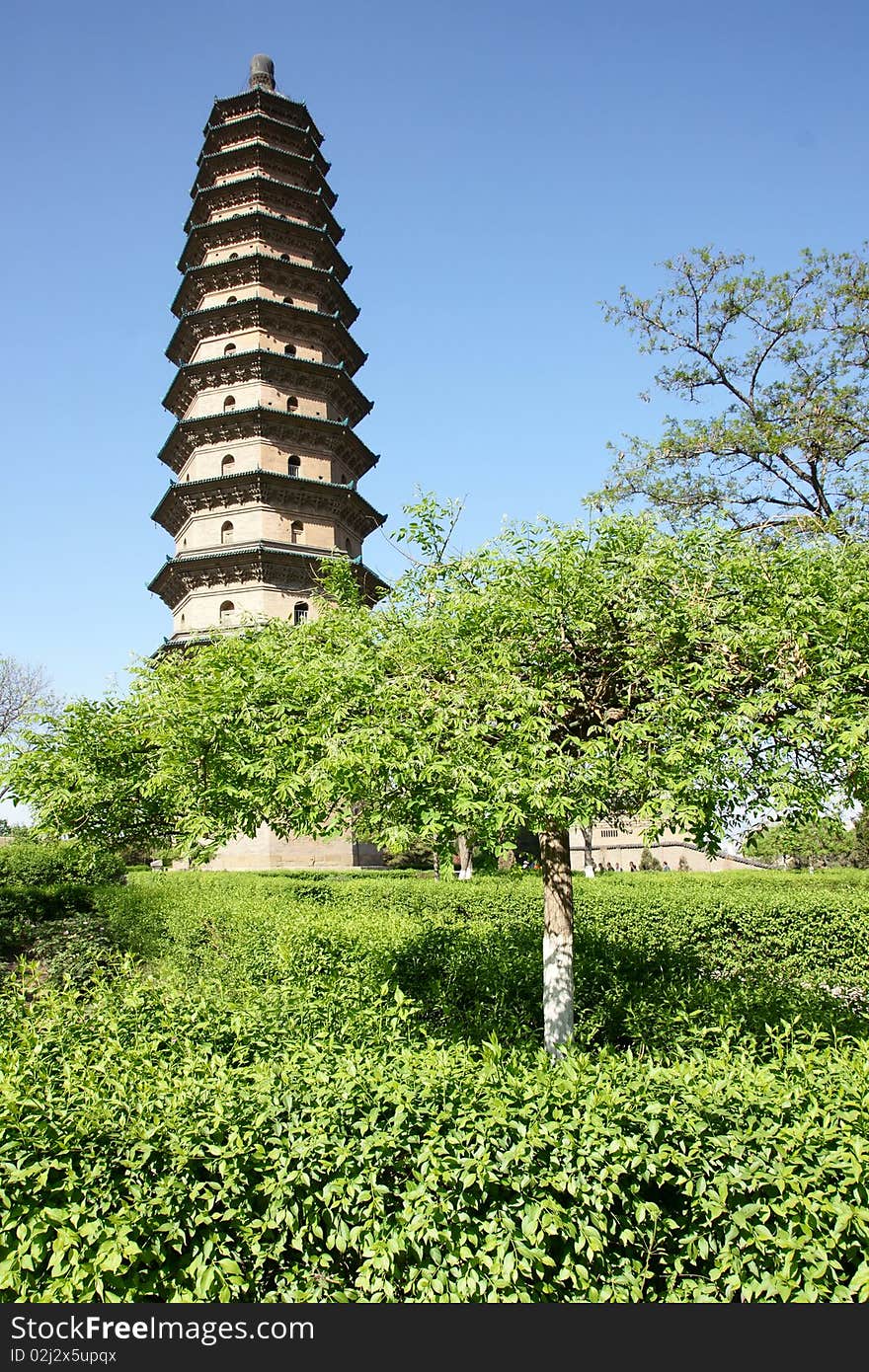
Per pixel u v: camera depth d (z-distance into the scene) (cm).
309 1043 502
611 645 534
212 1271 361
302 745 519
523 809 504
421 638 559
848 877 1700
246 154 3938
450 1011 768
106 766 603
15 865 2595
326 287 3991
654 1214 363
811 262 2092
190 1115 406
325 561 696
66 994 617
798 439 1956
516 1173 368
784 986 781
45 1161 367
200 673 599
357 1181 375
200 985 700
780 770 512
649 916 1202
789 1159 366
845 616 491
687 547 564
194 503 3638
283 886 1731
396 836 491
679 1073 419
